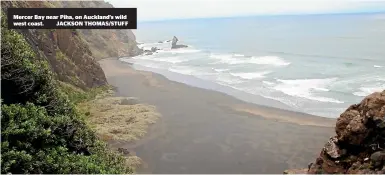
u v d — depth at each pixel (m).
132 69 83.56
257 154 32.94
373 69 69.00
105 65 89.31
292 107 47.34
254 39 137.88
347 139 16.86
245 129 39.53
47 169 15.38
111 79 70.12
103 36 105.75
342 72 68.25
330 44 104.88
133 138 36.69
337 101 49.09
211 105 49.34
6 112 15.16
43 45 50.00
